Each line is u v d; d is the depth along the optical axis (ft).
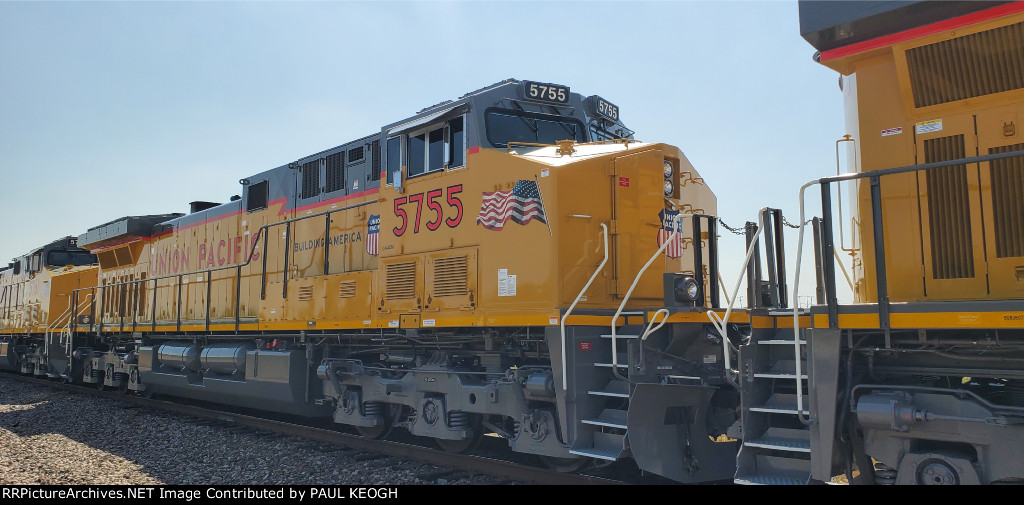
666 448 19.24
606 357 21.39
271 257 36.17
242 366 35.88
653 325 20.07
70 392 53.62
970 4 14.19
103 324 53.36
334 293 29.71
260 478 24.20
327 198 32.86
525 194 21.72
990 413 13.23
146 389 46.37
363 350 30.12
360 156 31.24
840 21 15.57
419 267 25.36
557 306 20.44
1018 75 14.15
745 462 16.67
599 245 22.02
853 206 17.25
